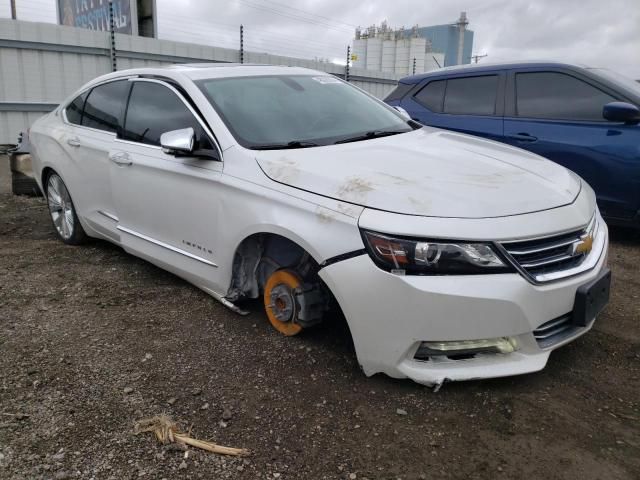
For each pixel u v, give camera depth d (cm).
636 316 361
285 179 294
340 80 448
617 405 261
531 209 261
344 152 319
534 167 315
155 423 246
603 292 279
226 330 335
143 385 278
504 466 222
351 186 271
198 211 339
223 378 284
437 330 245
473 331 245
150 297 386
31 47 1092
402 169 289
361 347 263
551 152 536
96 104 458
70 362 300
